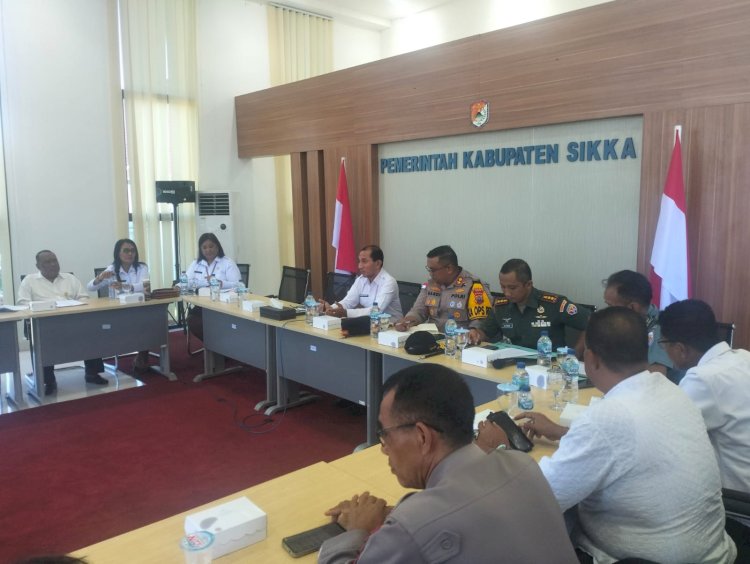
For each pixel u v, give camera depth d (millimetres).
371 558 943
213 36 6754
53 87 5727
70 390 4676
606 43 3785
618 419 1326
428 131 5004
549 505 1033
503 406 2270
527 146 4402
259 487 1702
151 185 6395
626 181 3883
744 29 3205
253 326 4398
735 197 3330
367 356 3383
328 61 7781
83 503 2898
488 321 3383
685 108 3475
